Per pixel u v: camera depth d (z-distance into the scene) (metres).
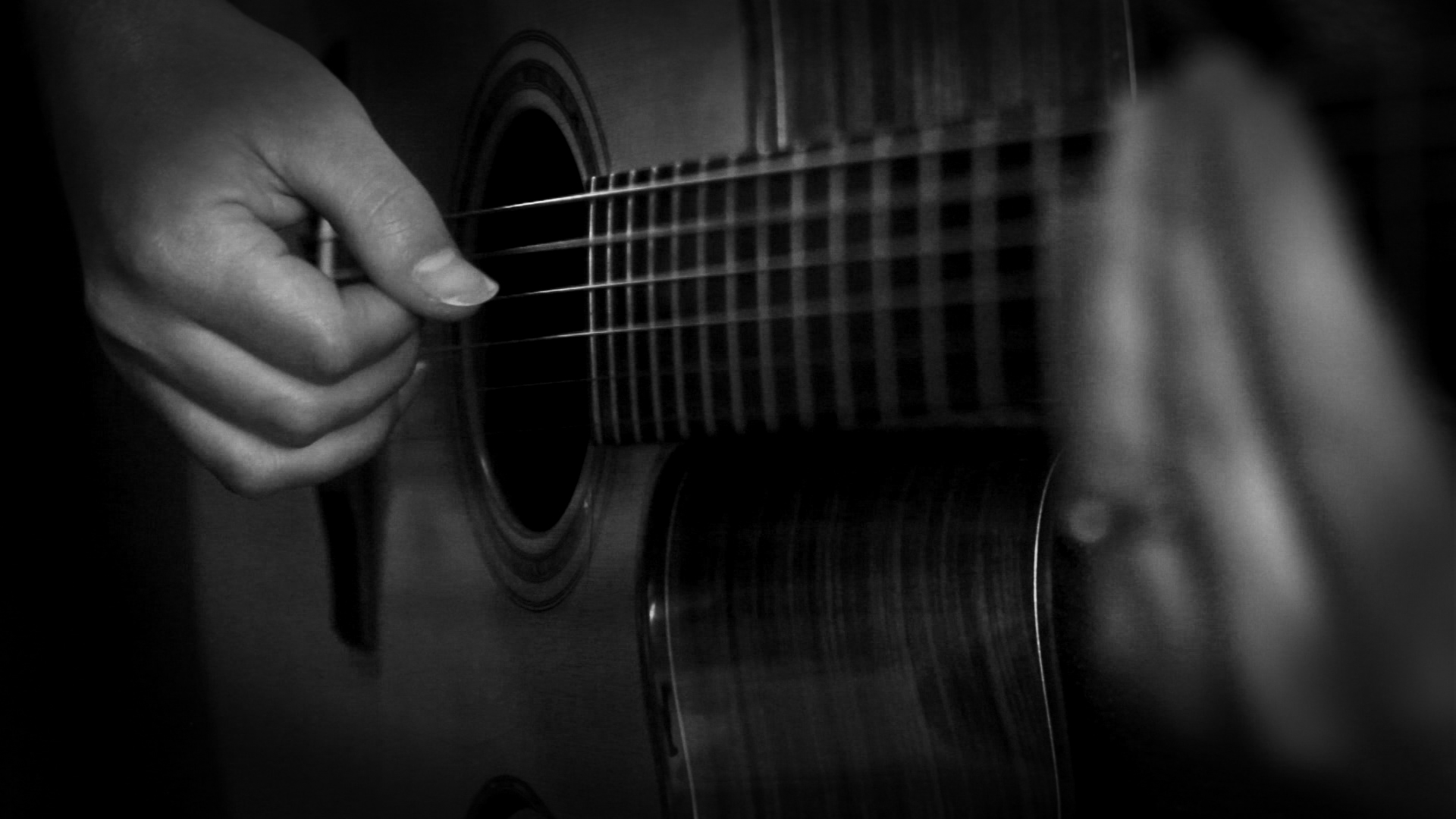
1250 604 0.58
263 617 0.77
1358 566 0.57
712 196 0.65
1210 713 0.60
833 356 0.64
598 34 0.70
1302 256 0.56
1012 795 0.64
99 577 0.80
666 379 0.67
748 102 0.67
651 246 0.66
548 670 0.71
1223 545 0.58
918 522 0.65
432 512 0.74
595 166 0.71
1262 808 0.59
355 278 0.72
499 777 0.73
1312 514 0.57
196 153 0.67
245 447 0.70
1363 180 0.56
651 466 0.69
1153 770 0.61
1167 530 0.59
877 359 0.63
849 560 0.66
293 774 0.77
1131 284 0.58
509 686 0.72
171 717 0.80
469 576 0.73
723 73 0.67
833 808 0.67
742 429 0.66
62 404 0.81
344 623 0.76
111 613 0.80
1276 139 0.56
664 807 0.69
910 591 0.65
